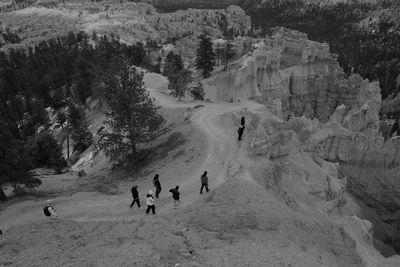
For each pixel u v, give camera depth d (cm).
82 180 5128
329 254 2331
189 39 13250
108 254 1923
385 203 7856
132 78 4497
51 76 11956
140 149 5016
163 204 3186
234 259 1883
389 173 7994
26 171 4309
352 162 7888
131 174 4347
